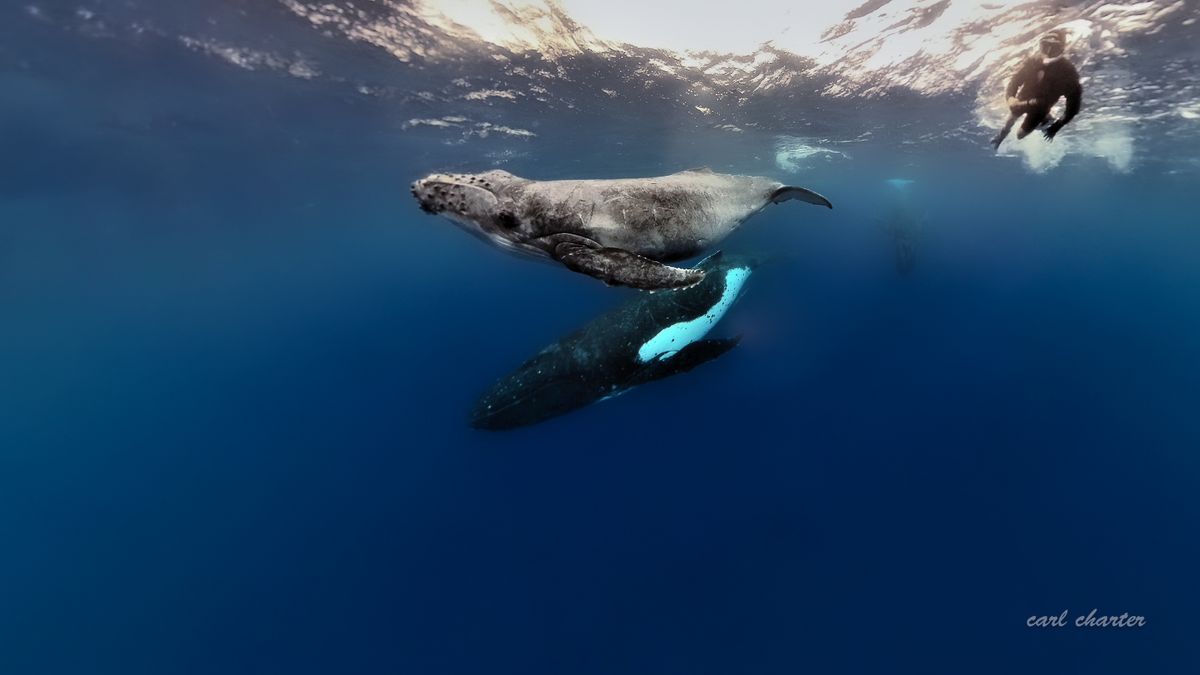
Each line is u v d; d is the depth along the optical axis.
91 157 24.75
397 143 25.12
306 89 17.42
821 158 29.64
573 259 3.34
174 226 45.88
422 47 14.09
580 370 11.84
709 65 14.68
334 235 69.81
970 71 13.55
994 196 48.56
